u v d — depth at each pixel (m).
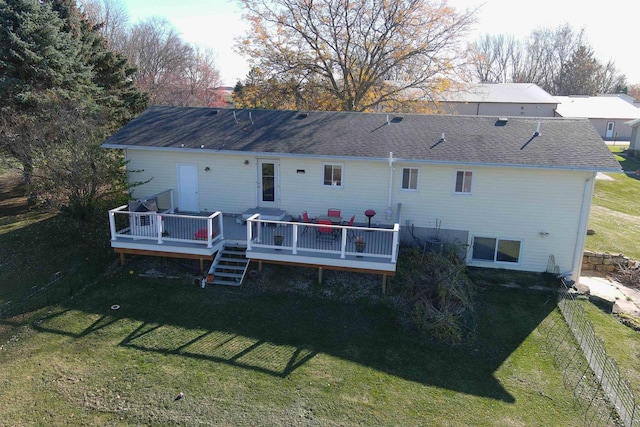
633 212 23.56
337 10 27.69
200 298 12.69
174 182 16.39
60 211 16.83
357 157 14.40
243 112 18.53
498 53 83.94
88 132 16.45
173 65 55.19
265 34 29.17
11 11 19.73
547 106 49.25
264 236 14.25
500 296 13.47
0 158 18.03
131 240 14.02
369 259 12.91
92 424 8.02
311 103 30.45
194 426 8.08
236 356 10.17
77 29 25.44
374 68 29.62
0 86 19.02
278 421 8.27
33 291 12.82
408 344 11.00
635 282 15.21
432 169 14.48
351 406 8.76
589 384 9.77
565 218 14.06
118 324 11.30
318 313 12.16
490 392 9.41
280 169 15.55
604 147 14.05
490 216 14.55
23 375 9.23
